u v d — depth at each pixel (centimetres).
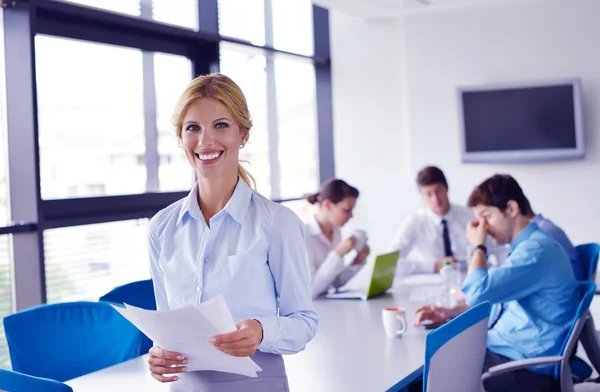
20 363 230
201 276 156
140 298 282
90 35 360
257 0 502
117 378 209
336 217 375
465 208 452
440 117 568
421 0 529
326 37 603
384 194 589
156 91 409
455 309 274
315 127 608
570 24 533
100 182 369
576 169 538
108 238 373
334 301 333
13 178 326
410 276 395
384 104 586
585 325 280
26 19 317
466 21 557
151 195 402
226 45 464
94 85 365
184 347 146
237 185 161
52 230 339
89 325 241
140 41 394
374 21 586
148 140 402
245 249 155
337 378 205
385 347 239
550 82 529
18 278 326
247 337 138
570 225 542
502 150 541
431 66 568
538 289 262
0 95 322
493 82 552
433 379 173
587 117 533
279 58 537
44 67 335
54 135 341
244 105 159
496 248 406
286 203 547
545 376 257
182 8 429
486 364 269
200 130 154
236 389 155
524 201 274
